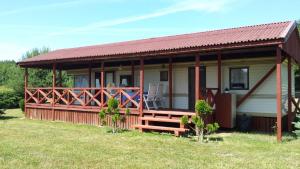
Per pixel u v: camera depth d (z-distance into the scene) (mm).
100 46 16922
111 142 9062
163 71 14391
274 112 11359
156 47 11656
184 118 9680
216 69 12773
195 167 6418
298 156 7371
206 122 10617
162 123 11219
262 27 11750
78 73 18141
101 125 12672
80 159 7035
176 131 10016
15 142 8992
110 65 16094
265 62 11609
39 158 7086
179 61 13781
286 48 9992
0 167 6348
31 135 10258
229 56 12070
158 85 13086
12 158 7070
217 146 8508
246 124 11352
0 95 24156
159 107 13633
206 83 13031
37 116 15383
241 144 8781
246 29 12070
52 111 14688
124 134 10461
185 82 13680
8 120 14906
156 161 6883
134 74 15461
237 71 12281
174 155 7465
